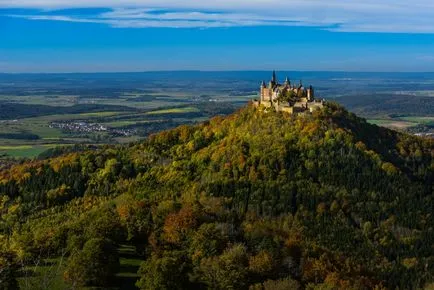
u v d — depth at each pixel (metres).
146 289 124.88
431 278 169.62
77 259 129.62
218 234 144.62
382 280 162.50
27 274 136.62
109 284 131.00
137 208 164.12
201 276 131.12
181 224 150.38
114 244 147.88
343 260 163.25
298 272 140.62
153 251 144.00
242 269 130.00
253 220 175.62
